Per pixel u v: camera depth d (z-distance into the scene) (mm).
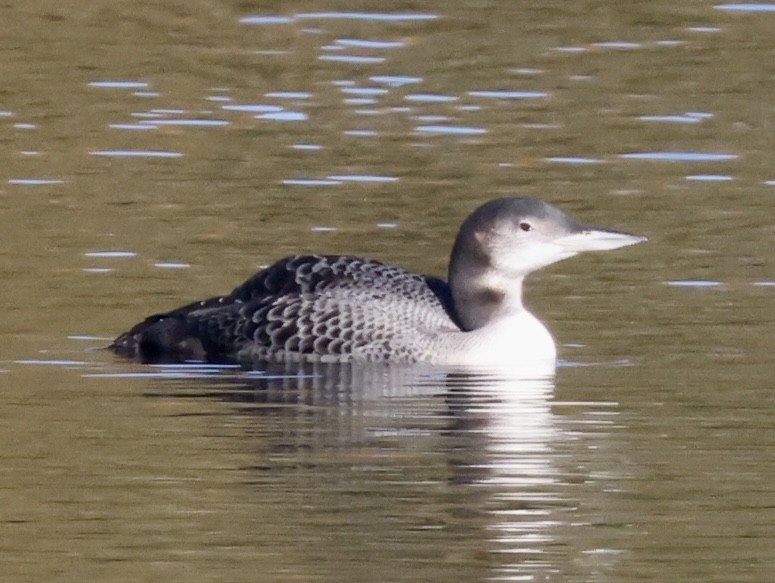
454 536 10414
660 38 23656
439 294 14617
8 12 24641
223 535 10445
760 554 10188
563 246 14281
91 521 10672
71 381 13414
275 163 19062
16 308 14961
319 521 10664
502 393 13242
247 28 24141
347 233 16906
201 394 13234
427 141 19859
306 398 13133
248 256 16281
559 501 10984
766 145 19656
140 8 25000
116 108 20969
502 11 24828
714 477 11406
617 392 13125
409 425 12461
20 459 11688
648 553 10219
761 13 24750
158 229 16984
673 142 19781
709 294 15336
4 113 20719
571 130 20219
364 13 24719
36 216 17328
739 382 13281
